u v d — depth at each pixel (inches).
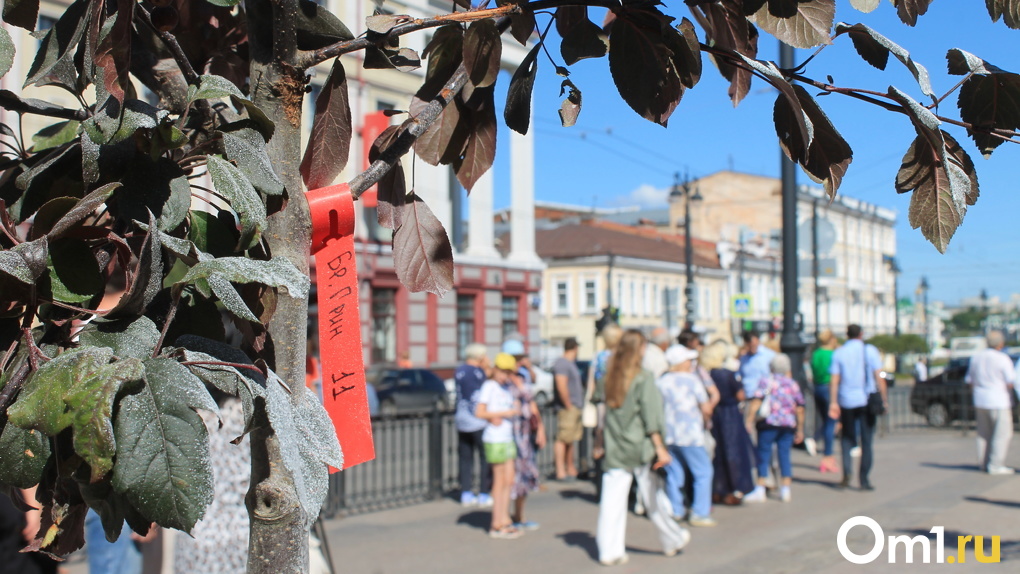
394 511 359.9
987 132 60.3
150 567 158.1
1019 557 262.1
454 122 67.4
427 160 67.2
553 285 2116.1
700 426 324.5
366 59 62.6
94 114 45.8
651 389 267.7
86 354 39.4
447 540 304.0
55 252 42.7
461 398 377.7
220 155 49.9
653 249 2257.6
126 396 38.1
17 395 41.3
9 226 44.5
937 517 328.2
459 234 1349.7
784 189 548.1
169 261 46.9
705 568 260.4
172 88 59.6
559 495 403.9
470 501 376.2
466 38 61.1
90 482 39.0
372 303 1136.8
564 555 280.7
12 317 43.3
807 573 250.2
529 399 364.5
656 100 61.8
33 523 124.0
